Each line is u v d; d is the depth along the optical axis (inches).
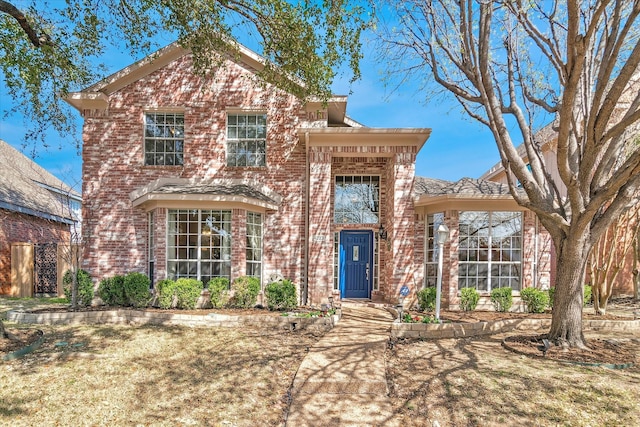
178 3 348.2
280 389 237.3
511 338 339.6
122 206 496.4
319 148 484.7
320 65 362.0
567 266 309.6
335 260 541.6
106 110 502.0
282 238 499.8
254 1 337.1
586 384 233.5
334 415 204.1
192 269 455.5
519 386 231.8
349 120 574.2
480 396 220.2
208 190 461.4
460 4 337.1
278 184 505.7
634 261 564.4
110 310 411.5
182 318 383.9
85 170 498.0
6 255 626.8
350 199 543.8
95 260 490.3
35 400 209.8
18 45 374.0
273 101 509.4
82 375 244.2
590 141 286.4
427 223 527.8
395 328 352.2
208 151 505.4
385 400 219.3
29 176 832.9
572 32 237.6
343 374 249.4
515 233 496.4
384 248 531.2
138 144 501.7
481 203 485.4
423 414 204.7
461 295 462.0
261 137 514.6
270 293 431.2
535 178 332.2
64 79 412.2
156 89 505.4
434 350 309.9
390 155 499.2
